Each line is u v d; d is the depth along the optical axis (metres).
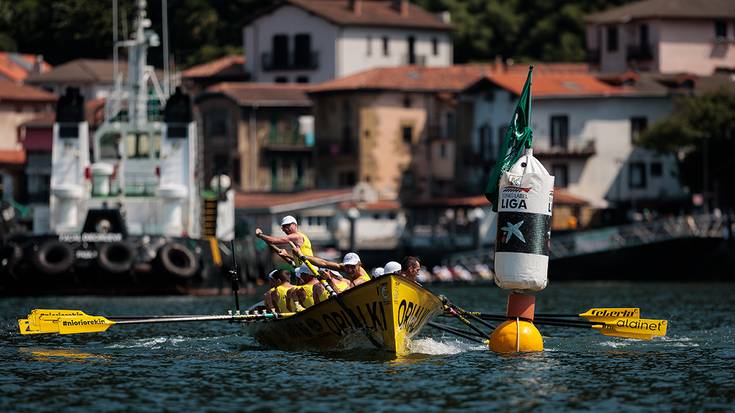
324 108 169.88
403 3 189.88
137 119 100.56
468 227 150.25
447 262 137.50
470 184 160.75
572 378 46.59
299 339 53.56
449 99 167.62
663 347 55.72
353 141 166.00
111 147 102.31
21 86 168.12
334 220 155.12
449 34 193.62
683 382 45.97
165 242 93.25
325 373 47.38
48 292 92.31
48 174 144.38
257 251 109.88
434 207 157.62
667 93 156.50
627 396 43.28
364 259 146.62
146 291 93.00
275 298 54.62
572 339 58.41
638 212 155.62
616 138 155.88
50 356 52.91
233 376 47.03
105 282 91.88
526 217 50.69
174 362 50.78
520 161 50.97
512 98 157.00
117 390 44.31
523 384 45.25
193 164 98.69
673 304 87.19
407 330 51.19
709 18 175.50
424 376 46.66
